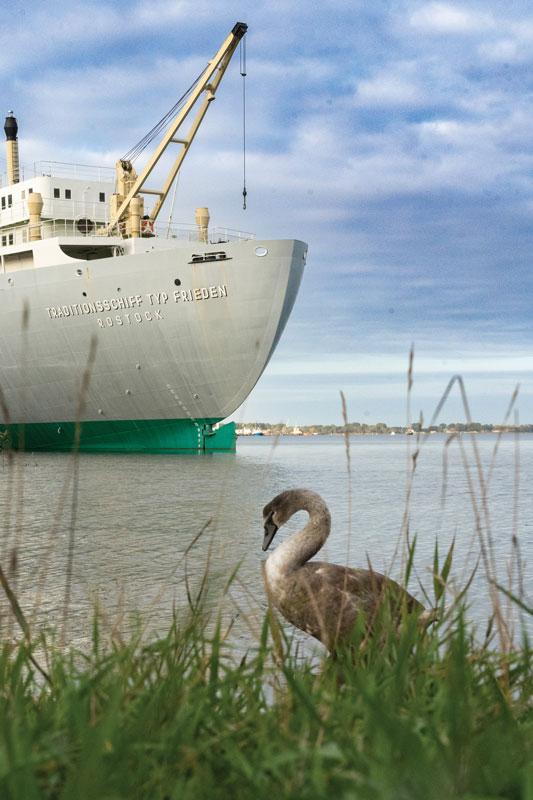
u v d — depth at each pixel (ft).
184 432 151.84
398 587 16.90
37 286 146.61
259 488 87.40
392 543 49.14
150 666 13.48
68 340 147.54
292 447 277.03
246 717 11.98
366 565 40.75
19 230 167.43
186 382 143.84
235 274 133.18
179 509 67.77
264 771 9.53
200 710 11.24
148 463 130.11
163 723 11.32
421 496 82.89
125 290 139.23
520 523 59.72
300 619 17.19
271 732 10.89
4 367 158.10
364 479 106.93
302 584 17.06
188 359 140.87
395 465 146.10
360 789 7.91
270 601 17.58
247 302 134.10
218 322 136.15
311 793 8.34
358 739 10.09
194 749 9.79
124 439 157.58
